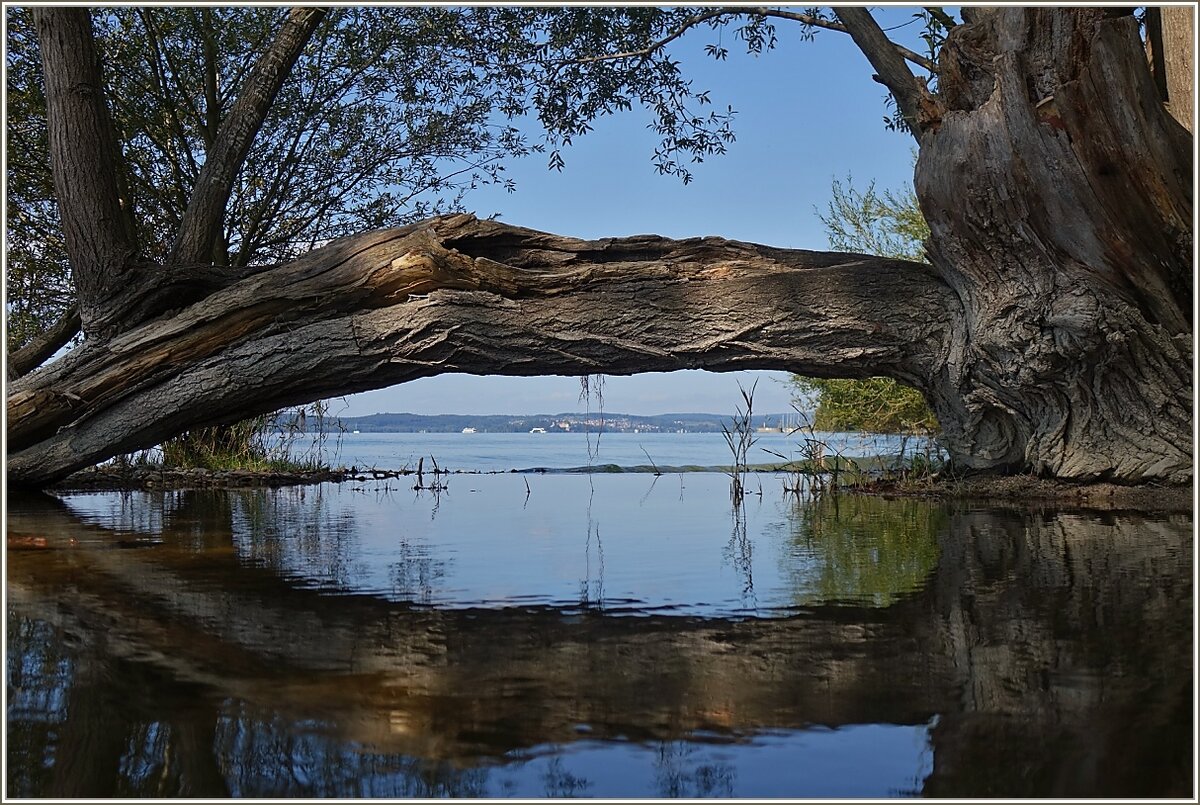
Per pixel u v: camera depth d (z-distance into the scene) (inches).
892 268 254.1
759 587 120.6
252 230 402.3
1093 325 216.7
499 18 365.1
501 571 134.6
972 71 233.0
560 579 127.4
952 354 249.1
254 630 96.3
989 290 233.6
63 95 271.7
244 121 311.4
